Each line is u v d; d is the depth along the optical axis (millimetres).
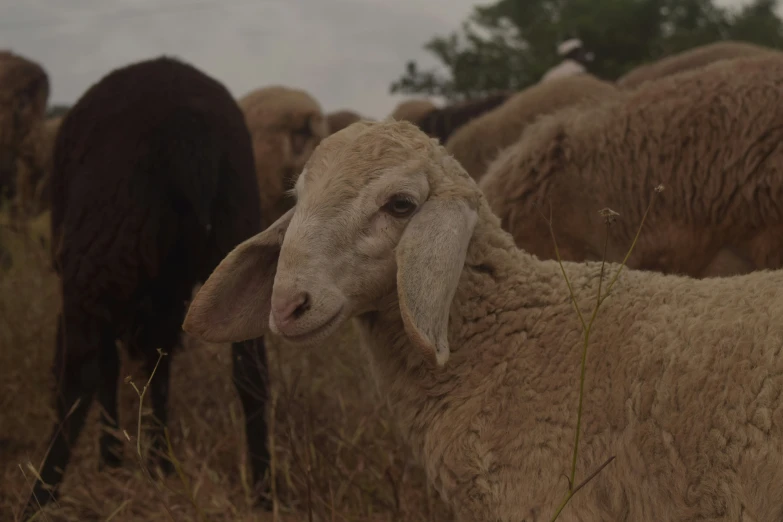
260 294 2943
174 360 5289
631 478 2387
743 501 2188
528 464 2514
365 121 2859
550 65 16656
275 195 7777
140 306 4266
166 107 4090
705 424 2270
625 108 4438
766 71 4148
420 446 2850
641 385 2412
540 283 2807
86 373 3834
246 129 4477
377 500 3766
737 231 4105
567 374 2570
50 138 10117
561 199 4477
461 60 17469
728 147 4070
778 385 2174
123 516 3855
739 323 2330
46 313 5738
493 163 4934
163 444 4406
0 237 7504
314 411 4520
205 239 4152
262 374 4043
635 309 2584
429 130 9117
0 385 5070
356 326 3041
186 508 3838
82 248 3854
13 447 4684
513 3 18766
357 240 2598
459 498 2666
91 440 4703
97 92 4273
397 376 2859
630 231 4316
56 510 3588
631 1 17297
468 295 2781
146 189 3932
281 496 3982
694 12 17188
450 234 2531
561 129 4578
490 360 2713
